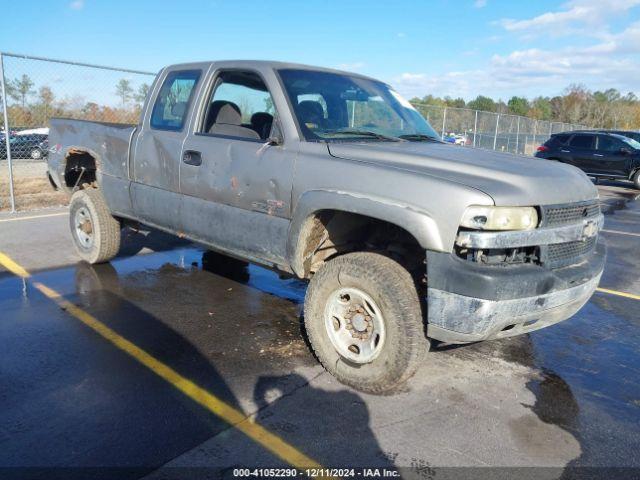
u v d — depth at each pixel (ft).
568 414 10.64
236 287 17.71
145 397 10.52
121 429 9.40
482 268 9.44
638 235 30.76
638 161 54.65
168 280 18.06
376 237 12.35
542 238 9.96
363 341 11.05
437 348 13.61
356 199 10.53
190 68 15.20
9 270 18.43
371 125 13.85
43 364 11.73
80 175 19.74
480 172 10.36
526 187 10.00
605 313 16.92
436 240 9.62
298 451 9.01
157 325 14.21
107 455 8.67
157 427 9.52
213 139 13.75
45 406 10.05
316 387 11.23
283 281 18.58
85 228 19.08
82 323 14.07
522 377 12.19
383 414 10.28
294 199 11.73
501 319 9.54
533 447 9.44
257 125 13.78
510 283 9.38
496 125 75.00
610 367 12.96
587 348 14.08
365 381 10.94
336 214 11.77
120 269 19.06
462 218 9.44
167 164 14.97
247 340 13.52
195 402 10.41
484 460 8.99
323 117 12.85
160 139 15.19
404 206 9.96
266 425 9.73
